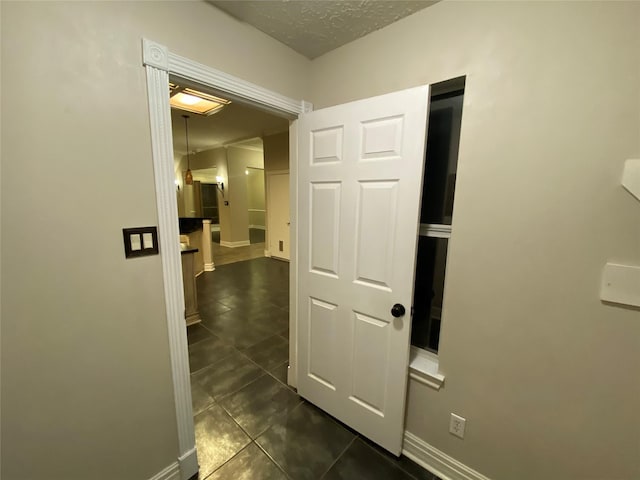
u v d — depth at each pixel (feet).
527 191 3.35
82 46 2.86
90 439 3.38
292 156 5.56
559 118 3.08
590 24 2.83
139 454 3.83
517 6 3.20
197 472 4.47
